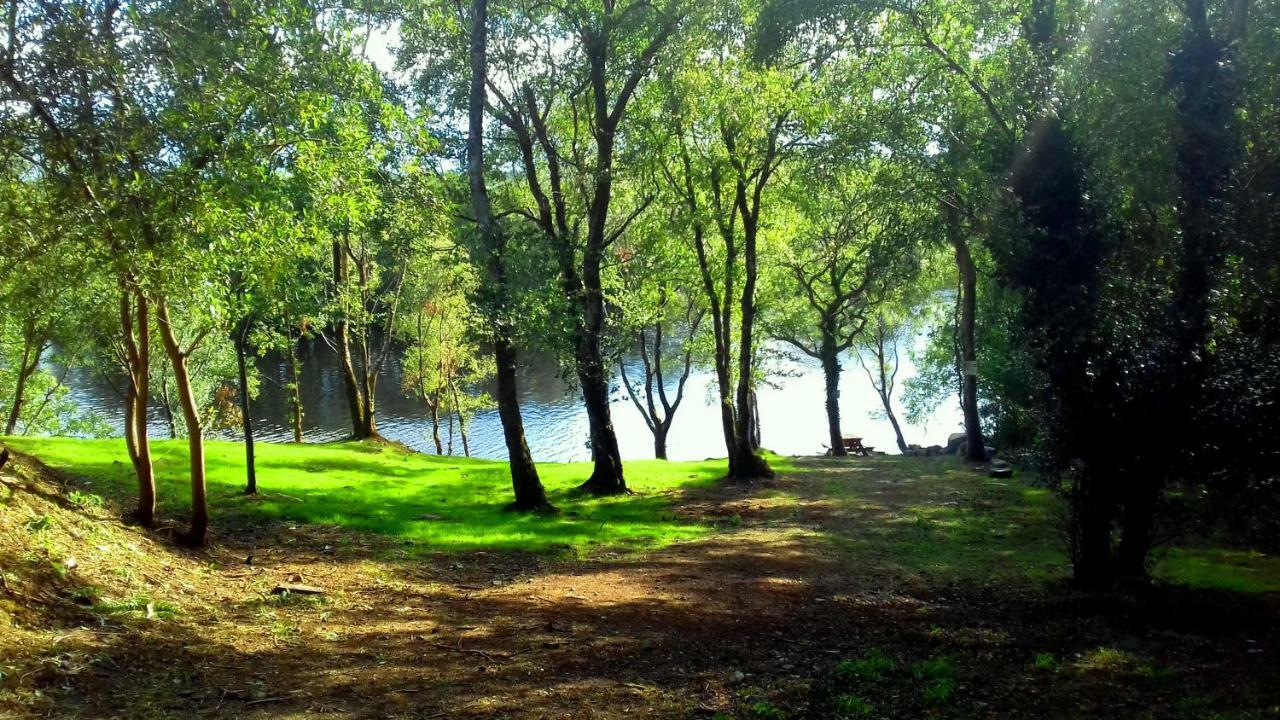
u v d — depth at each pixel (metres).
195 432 11.68
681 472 27.59
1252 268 10.21
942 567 13.70
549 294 16.80
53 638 6.89
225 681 6.77
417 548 14.30
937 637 9.30
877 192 17.23
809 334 43.00
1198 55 10.30
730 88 21.00
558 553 14.69
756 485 24.66
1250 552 13.87
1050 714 6.82
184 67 7.27
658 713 6.75
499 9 19.30
